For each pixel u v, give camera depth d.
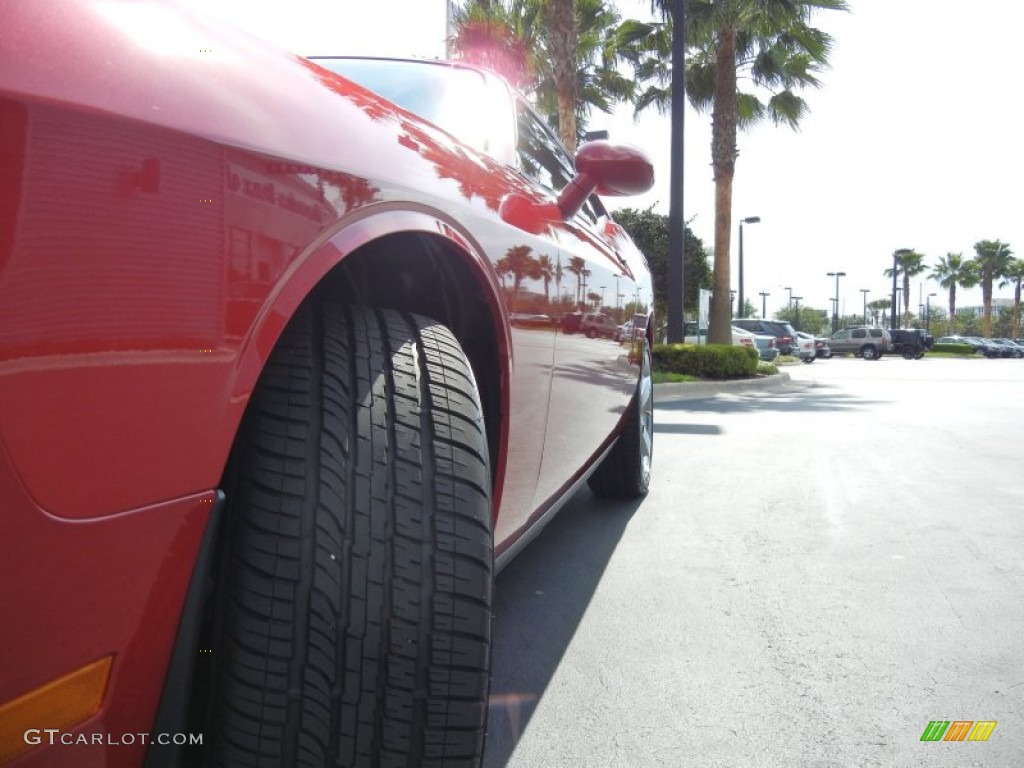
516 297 1.90
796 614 2.90
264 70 1.26
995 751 2.01
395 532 1.28
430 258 1.69
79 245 0.90
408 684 1.26
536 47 19.14
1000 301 104.62
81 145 0.91
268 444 1.24
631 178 2.46
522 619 2.84
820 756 1.98
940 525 4.13
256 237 1.10
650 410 4.77
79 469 0.90
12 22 0.90
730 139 19.48
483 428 1.50
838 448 6.67
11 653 0.86
